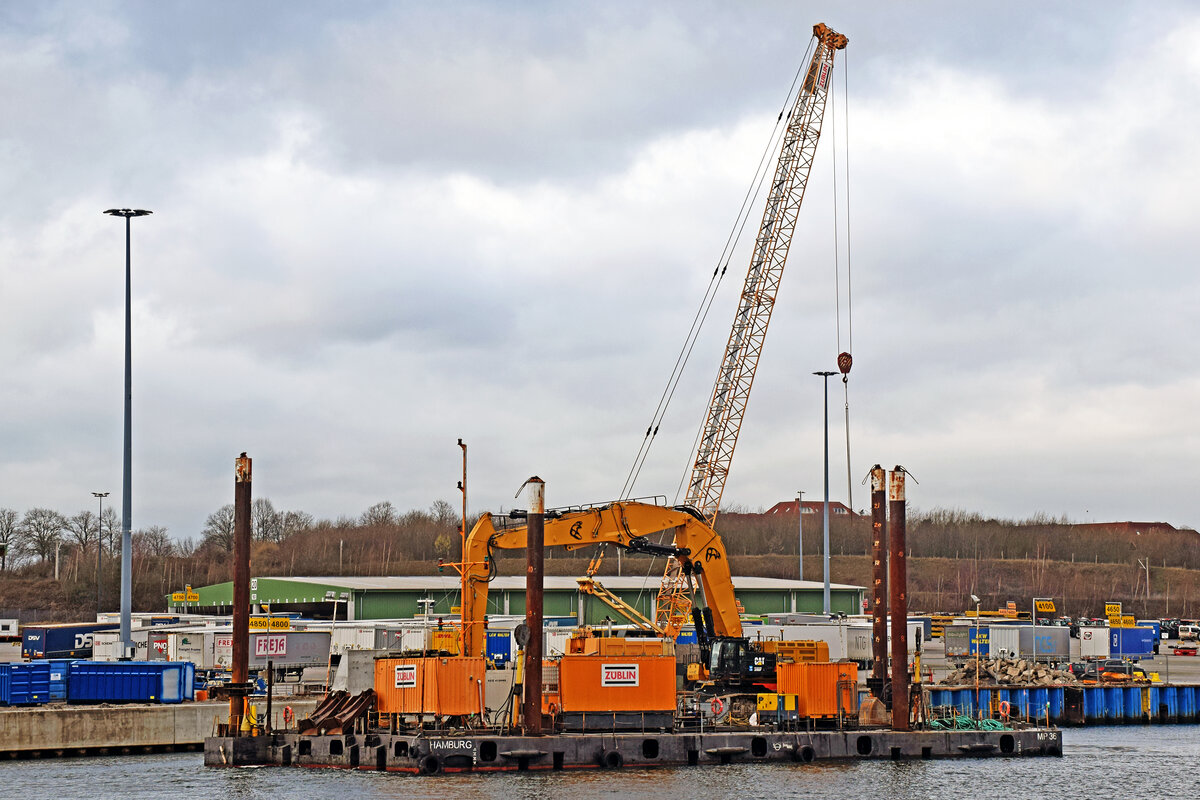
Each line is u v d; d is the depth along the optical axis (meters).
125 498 106.06
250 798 61.69
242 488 74.56
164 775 69.19
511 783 64.81
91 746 79.00
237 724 73.75
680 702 79.56
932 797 65.94
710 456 134.00
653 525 86.19
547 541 83.81
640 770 69.12
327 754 71.06
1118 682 112.69
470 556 77.12
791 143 139.75
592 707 70.94
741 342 136.38
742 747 71.94
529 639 67.94
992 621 162.12
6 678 83.25
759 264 137.75
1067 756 82.31
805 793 65.12
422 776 66.25
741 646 82.12
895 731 76.19
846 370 164.50
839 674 77.75
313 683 103.00
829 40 140.62
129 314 107.56
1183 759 82.31
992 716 89.12
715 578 87.81
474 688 69.31
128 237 108.00
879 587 82.19
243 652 74.25
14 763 74.94
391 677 72.00
